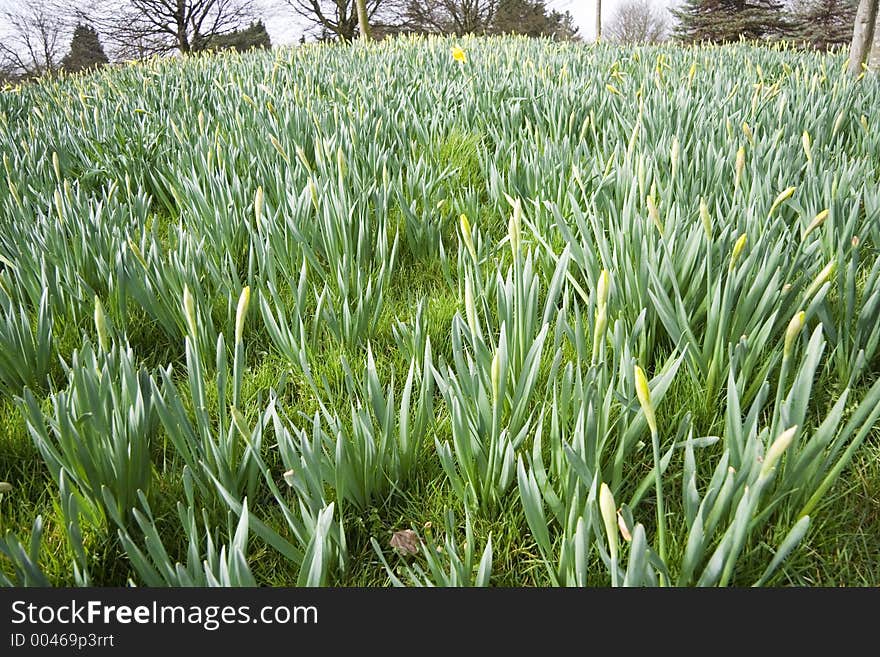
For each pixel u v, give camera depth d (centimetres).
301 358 198
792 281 229
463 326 195
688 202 281
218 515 175
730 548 129
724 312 189
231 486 170
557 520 172
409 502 183
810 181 266
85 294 264
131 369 173
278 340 225
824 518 171
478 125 499
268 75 739
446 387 179
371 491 183
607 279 145
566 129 437
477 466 174
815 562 164
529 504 147
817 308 205
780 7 3077
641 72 700
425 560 169
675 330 202
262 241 267
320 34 2889
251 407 223
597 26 2105
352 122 418
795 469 149
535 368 173
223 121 478
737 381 195
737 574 156
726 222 241
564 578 143
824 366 224
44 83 1023
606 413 159
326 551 146
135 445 169
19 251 255
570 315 240
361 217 277
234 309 254
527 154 384
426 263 316
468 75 677
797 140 352
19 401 177
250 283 258
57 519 168
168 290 254
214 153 385
